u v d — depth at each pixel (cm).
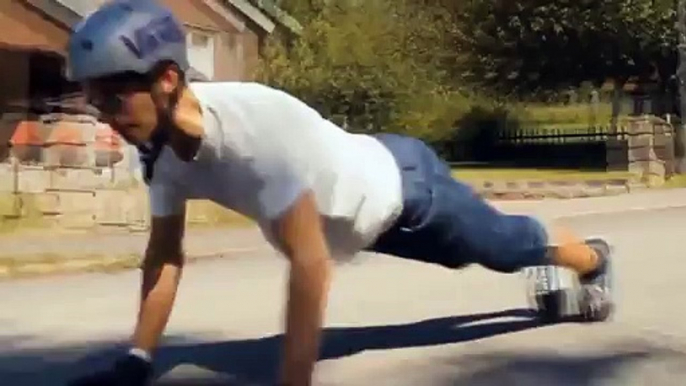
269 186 412
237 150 409
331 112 3212
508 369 512
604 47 3359
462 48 3566
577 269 603
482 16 3519
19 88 1983
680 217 1471
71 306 758
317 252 407
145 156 421
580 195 2006
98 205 1414
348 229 458
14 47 1844
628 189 2078
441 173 510
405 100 3338
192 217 1399
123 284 893
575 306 624
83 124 1678
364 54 3262
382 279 848
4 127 1744
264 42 2908
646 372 505
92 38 369
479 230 525
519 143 3578
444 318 647
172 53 378
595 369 511
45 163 1644
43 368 538
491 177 2464
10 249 1117
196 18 2525
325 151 429
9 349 589
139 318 470
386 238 504
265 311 706
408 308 688
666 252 1008
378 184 472
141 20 371
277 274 941
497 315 652
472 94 3631
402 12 3544
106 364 542
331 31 3266
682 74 2781
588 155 3388
